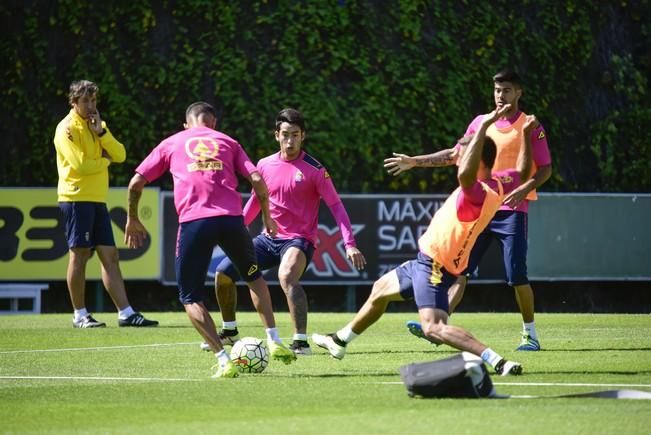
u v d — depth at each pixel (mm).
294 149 35812
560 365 30688
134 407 23625
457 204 26422
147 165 29547
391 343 38406
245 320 49500
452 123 69188
